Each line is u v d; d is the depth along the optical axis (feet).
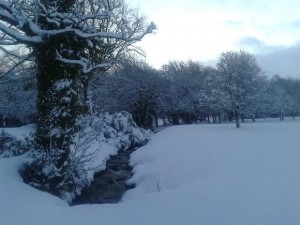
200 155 63.21
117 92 167.94
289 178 39.22
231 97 136.36
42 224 26.16
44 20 39.68
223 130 118.73
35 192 33.94
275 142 73.46
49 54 39.52
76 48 40.86
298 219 25.90
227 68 139.64
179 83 211.20
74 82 41.06
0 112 140.15
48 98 39.75
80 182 43.93
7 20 38.27
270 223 25.45
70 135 40.04
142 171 60.85
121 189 53.52
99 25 68.80
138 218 29.27
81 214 30.73
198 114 212.23
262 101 148.77
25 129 95.96
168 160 64.13
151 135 136.56
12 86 116.88
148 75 174.50
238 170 46.73
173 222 27.43
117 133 110.42
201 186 39.68
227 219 26.96
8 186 32.55
